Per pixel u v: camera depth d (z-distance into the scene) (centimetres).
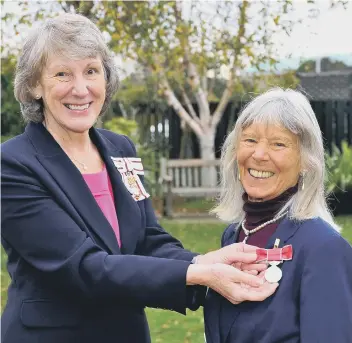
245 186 217
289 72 1013
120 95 1243
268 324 199
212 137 1193
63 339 224
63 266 215
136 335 241
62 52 226
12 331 224
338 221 976
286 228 207
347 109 1304
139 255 242
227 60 930
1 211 222
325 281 192
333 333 188
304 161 210
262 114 209
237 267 214
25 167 224
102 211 238
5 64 828
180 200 1212
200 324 514
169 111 1316
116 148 261
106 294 217
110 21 750
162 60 928
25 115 241
